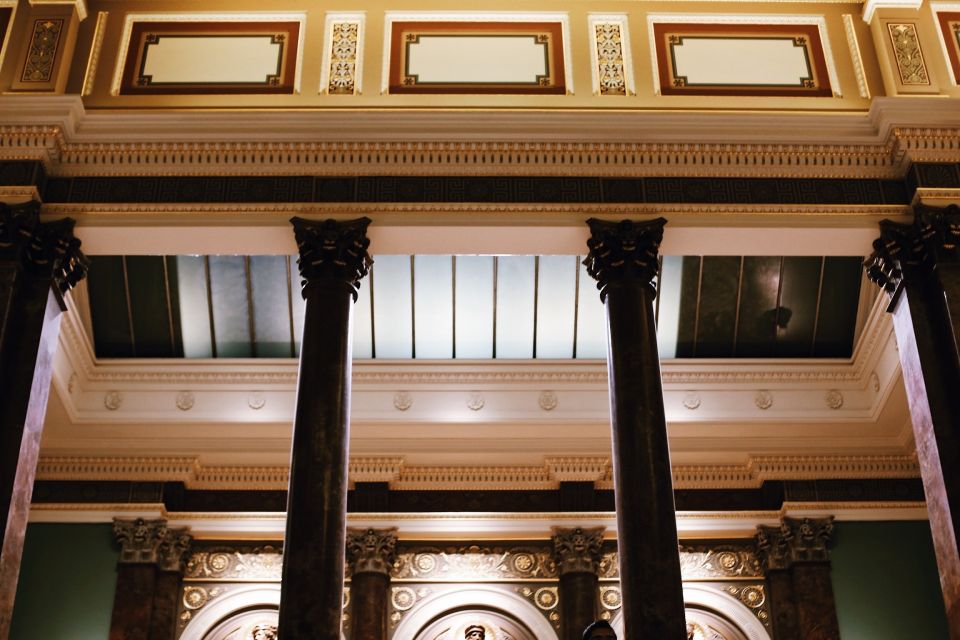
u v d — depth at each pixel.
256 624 14.32
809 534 14.48
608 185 11.12
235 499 14.77
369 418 14.30
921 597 14.28
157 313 14.18
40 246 10.61
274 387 14.39
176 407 14.26
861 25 12.22
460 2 12.32
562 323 14.52
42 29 11.78
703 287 14.27
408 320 14.45
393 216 10.92
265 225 10.87
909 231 10.89
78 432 14.28
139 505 14.44
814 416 14.34
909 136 11.12
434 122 11.22
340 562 9.22
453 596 14.48
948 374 10.23
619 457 9.73
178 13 12.18
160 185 11.07
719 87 11.77
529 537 14.81
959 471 9.79
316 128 11.19
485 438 14.62
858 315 14.32
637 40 12.06
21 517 9.67
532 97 11.63
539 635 14.25
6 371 10.01
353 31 12.09
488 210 10.95
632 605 9.05
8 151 10.91
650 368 10.11
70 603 14.00
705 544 14.89
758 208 11.01
